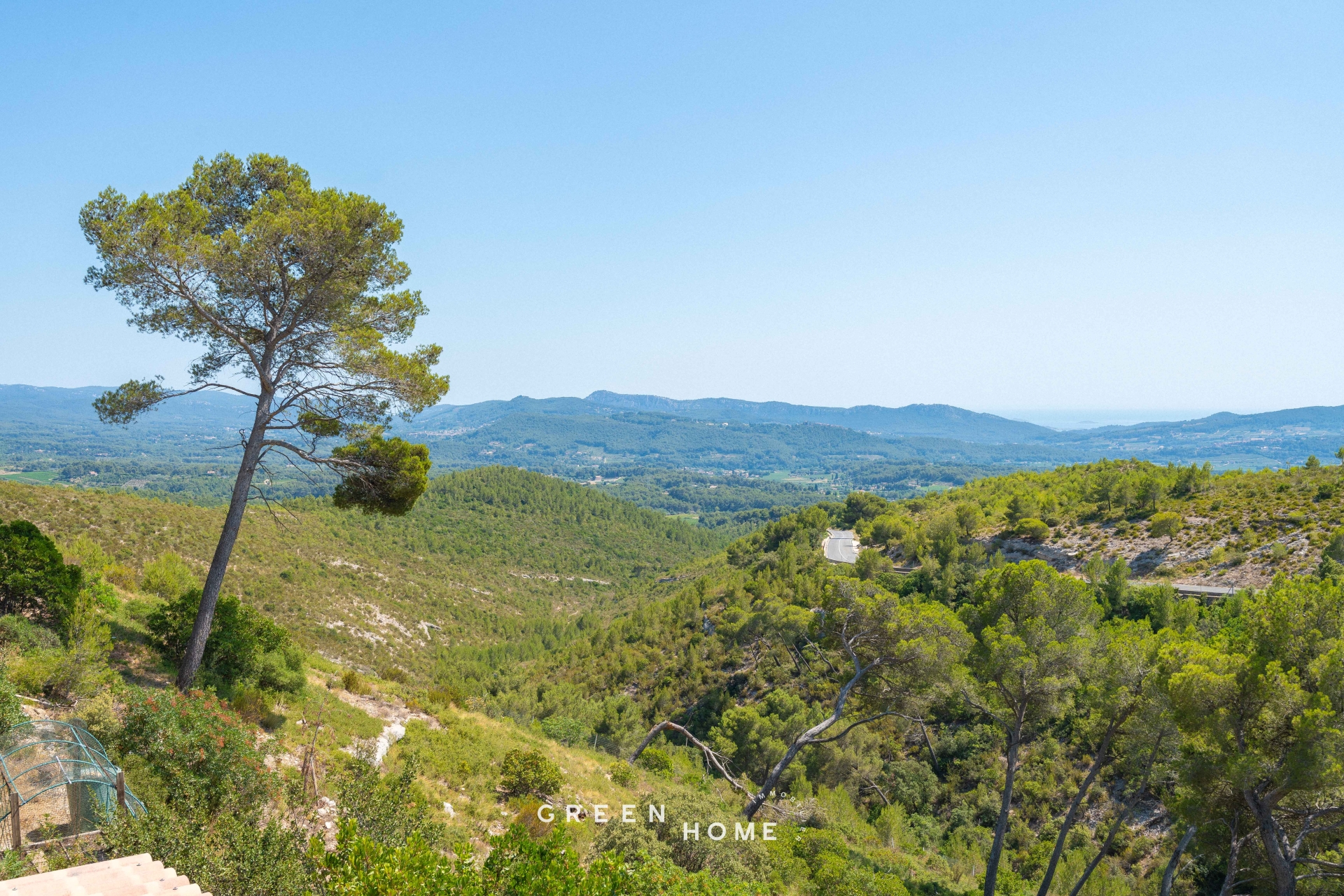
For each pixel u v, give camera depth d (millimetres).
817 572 63625
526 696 54812
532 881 7457
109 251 13000
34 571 14125
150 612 18656
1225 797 15359
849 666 24125
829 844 18688
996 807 29016
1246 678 14867
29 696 11133
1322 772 12938
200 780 9609
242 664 16609
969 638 20906
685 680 54750
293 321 15211
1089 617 19656
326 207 14414
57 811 8445
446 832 12781
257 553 82625
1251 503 51594
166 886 6598
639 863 10109
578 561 182125
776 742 34625
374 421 16484
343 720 17125
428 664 84250
